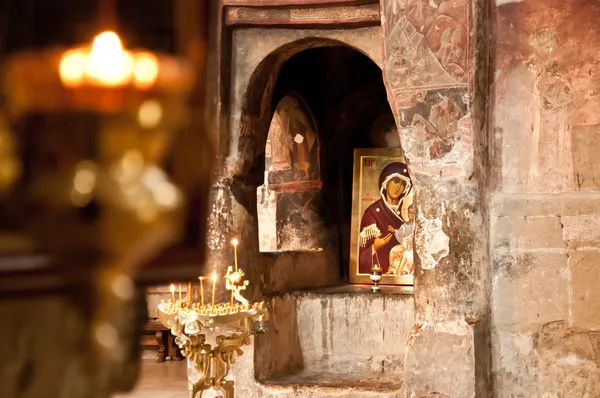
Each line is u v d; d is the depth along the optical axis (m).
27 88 0.80
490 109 4.86
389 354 5.73
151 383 6.73
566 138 4.70
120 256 0.79
